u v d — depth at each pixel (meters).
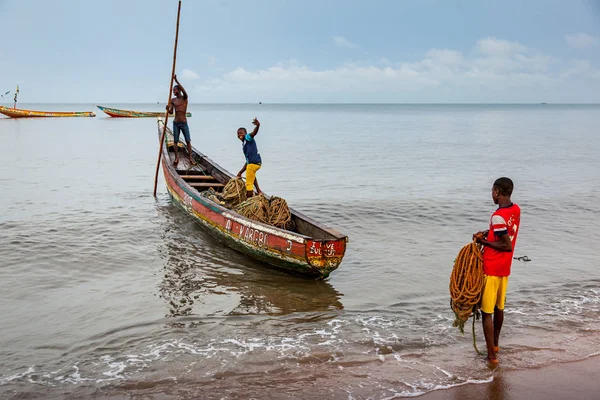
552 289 7.32
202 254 9.02
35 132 44.78
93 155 26.33
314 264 7.39
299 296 7.09
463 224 11.38
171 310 6.51
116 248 9.22
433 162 24.72
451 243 9.84
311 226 8.37
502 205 4.91
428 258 8.88
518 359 5.21
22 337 5.69
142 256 8.82
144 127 55.03
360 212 12.54
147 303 6.74
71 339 5.64
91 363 5.08
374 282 7.67
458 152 30.17
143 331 5.85
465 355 5.30
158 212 12.19
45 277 7.69
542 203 13.67
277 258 7.92
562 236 10.31
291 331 5.87
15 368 4.98
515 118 102.88
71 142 34.53
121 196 14.44
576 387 4.70
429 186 17.02
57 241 9.52
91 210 12.32
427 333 5.84
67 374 4.86
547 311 6.51
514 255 9.01
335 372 4.91
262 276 7.93
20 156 25.28
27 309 6.50
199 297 7.00
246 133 10.20
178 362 5.09
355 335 5.76
